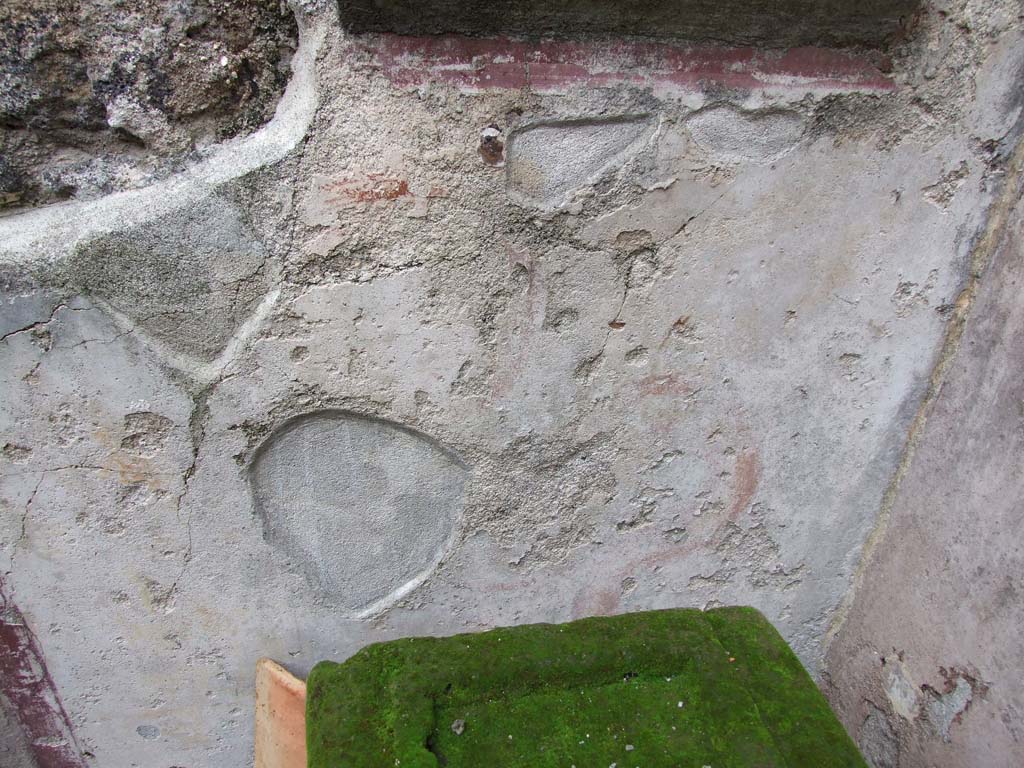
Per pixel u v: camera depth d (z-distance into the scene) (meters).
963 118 1.24
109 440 1.29
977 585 1.39
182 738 1.71
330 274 1.22
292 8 1.06
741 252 1.32
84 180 1.13
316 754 0.98
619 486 1.55
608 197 1.23
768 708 1.04
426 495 1.49
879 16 1.11
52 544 1.37
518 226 1.23
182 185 1.12
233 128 1.14
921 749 1.59
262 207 1.15
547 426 1.45
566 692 1.09
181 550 1.43
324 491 1.45
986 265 1.36
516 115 1.14
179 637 1.55
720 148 1.22
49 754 1.67
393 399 1.35
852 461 1.60
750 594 1.76
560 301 1.31
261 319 1.23
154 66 1.07
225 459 1.35
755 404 1.50
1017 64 1.20
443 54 1.08
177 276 1.17
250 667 1.63
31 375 1.20
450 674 1.07
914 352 1.47
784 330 1.42
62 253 1.11
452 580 1.60
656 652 1.11
